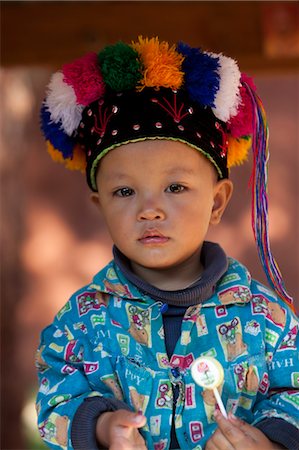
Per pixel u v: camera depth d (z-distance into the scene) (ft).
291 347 9.16
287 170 39.50
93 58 9.68
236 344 9.09
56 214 38.06
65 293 37.78
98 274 9.78
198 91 9.29
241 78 9.93
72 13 19.06
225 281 9.55
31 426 27.50
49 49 19.17
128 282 9.45
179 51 9.59
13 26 19.25
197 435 8.79
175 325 9.24
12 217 28.04
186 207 9.14
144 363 9.00
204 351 9.05
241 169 37.47
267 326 9.23
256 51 18.75
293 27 18.72
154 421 8.82
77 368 9.16
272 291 9.79
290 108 39.78
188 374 8.94
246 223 37.91
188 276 9.55
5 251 26.99
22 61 19.31
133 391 8.87
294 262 38.86
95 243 38.29
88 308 9.45
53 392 9.00
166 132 9.10
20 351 36.29
